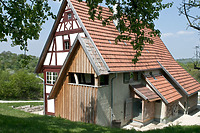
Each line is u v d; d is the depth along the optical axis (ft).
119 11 24.52
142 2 22.75
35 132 18.78
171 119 48.01
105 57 36.73
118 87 40.32
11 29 24.61
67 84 39.19
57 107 41.29
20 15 24.85
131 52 45.55
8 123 21.40
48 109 53.98
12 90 93.66
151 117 45.70
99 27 43.42
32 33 26.43
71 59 38.19
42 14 28.63
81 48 36.50
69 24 46.98
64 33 48.19
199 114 54.34
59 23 49.39
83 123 31.68
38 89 101.71
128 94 43.68
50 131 20.38
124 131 25.13
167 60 61.05
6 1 24.85
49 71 52.70
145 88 45.65
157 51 60.64
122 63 39.47
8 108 50.67
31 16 27.78
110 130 26.20
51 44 51.83
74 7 43.27
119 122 37.88
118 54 40.78
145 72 48.42
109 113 37.91
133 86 43.98
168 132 22.30
